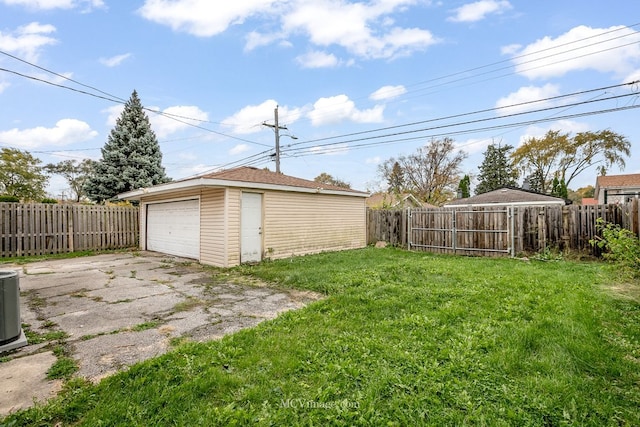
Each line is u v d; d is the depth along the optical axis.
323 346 3.04
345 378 2.47
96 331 3.61
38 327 3.74
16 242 9.67
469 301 4.45
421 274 6.43
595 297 4.59
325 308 4.25
